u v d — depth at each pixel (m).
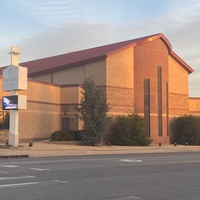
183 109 52.53
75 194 9.45
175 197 9.42
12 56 28.78
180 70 52.53
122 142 39.50
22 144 32.03
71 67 43.62
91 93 36.59
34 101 36.66
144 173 13.96
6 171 13.91
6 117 34.03
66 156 23.75
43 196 9.11
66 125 40.59
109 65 41.41
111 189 10.30
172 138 49.78
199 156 24.27
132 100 43.78
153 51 46.50
